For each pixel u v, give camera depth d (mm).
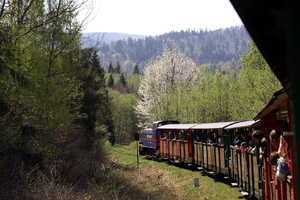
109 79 102625
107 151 28609
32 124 11898
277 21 900
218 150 15711
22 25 12727
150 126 40094
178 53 42969
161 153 27594
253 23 1096
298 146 832
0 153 10375
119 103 65625
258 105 21250
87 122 19781
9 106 10875
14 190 9602
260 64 26672
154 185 17078
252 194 10984
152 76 42094
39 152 11734
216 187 14953
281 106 6004
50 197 9695
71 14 14734
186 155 21328
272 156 6488
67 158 16266
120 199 12492
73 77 16094
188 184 16766
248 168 11219
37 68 12781
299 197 838
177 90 36562
